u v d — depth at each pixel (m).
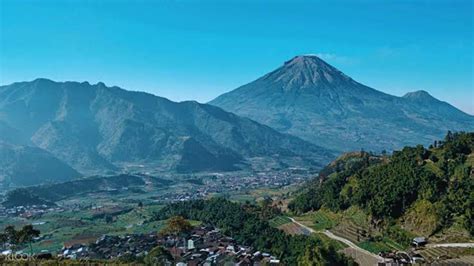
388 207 188.12
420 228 173.88
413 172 194.25
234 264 164.62
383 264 149.75
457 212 170.50
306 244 168.62
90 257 180.00
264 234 195.00
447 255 149.38
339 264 151.38
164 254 169.62
